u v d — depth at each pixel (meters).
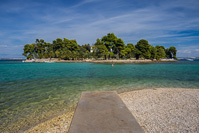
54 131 5.97
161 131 5.51
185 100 9.59
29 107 9.02
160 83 17.88
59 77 24.09
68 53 108.56
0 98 11.05
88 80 20.52
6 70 38.78
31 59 125.88
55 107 8.99
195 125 5.91
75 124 3.77
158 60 109.06
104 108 5.11
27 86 16.00
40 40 127.44
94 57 108.38
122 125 3.71
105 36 95.19
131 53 106.38
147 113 7.43
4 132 6.07
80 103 5.72
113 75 26.84
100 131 3.37
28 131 6.09
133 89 14.22
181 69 40.75
